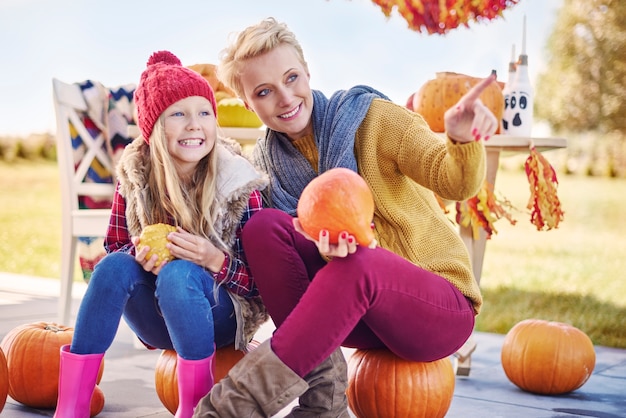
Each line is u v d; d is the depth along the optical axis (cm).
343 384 152
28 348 188
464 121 134
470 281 163
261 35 166
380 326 147
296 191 177
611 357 286
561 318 356
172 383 178
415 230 163
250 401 134
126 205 178
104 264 155
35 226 688
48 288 470
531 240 502
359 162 166
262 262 153
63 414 153
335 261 136
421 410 167
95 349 154
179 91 169
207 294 159
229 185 172
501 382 239
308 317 134
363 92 176
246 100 177
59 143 290
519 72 254
